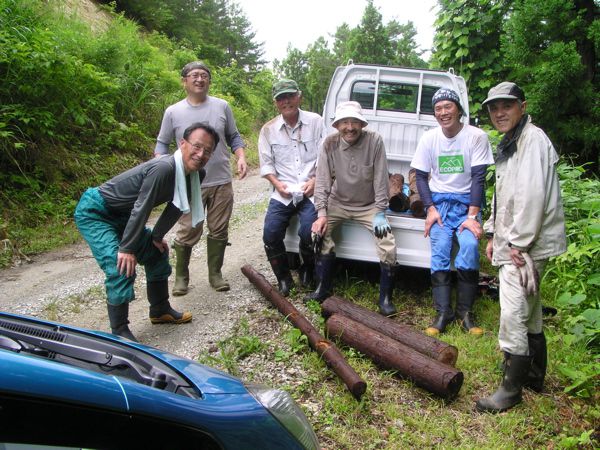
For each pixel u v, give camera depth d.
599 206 5.38
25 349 1.78
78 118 8.77
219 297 5.02
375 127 6.15
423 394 3.50
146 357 2.05
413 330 3.94
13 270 5.91
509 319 3.25
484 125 7.89
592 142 7.40
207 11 33.22
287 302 4.50
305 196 4.90
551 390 3.61
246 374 3.62
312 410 3.24
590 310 3.97
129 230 3.64
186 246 4.98
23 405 1.27
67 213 7.66
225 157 5.00
